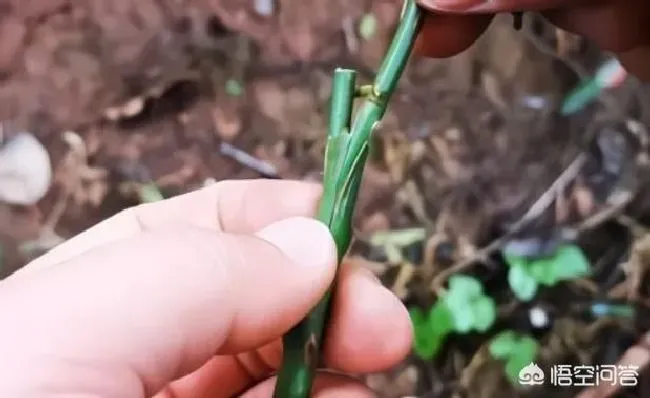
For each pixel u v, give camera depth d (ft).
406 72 0.81
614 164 0.76
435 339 0.70
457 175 0.77
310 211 0.50
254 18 0.84
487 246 0.74
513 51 0.80
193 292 0.34
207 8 0.85
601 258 0.73
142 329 0.33
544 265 0.72
